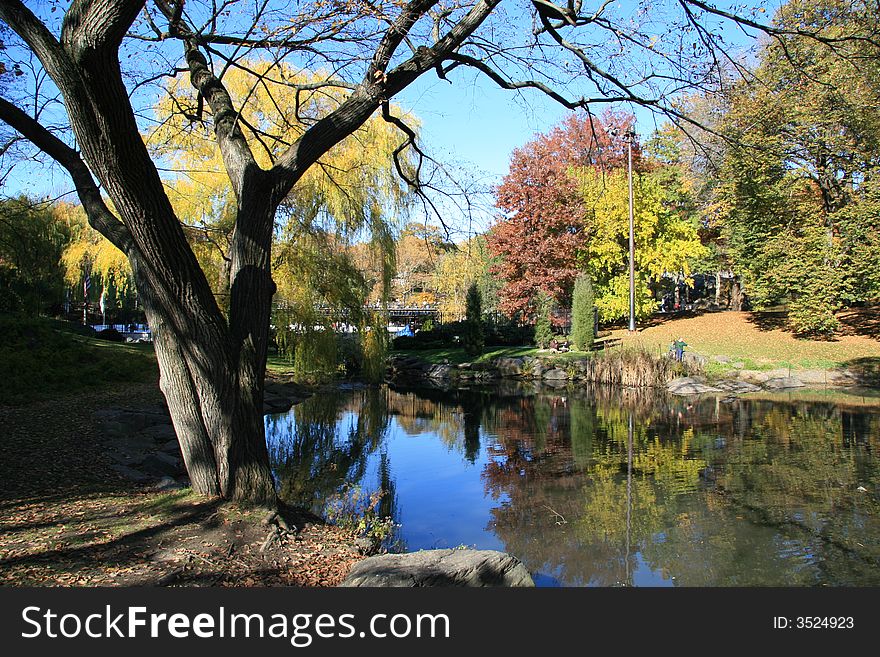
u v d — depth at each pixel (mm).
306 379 19734
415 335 36281
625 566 5863
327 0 5203
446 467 10219
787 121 17328
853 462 9883
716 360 22625
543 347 29188
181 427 5852
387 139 15820
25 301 18328
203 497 5785
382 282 17250
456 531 6953
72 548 4703
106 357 15812
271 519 5500
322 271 16391
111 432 8930
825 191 22516
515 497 8328
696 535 6699
